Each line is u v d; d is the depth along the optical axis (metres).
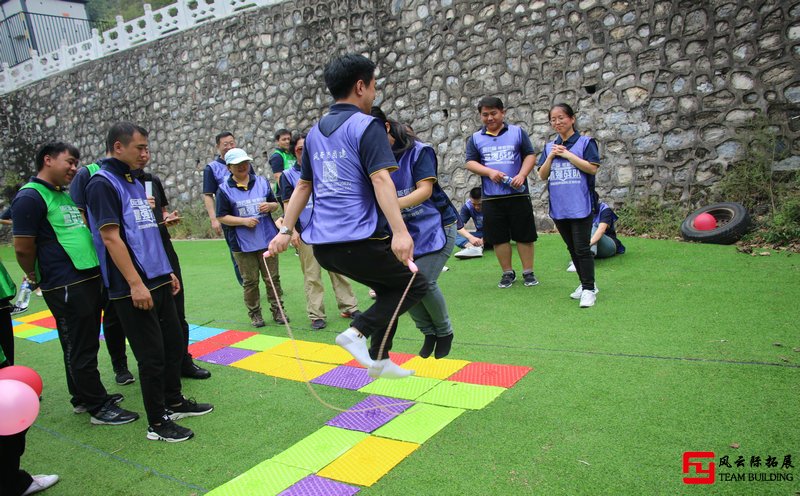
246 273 5.10
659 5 7.23
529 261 5.57
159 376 3.10
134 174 3.17
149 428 3.14
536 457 2.52
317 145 2.57
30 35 16.91
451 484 2.39
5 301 3.31
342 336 2.55
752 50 6.69
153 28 12.97
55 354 5.09
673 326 3.97
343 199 2.48
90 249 3.43
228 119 12.15
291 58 11.04
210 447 2.99
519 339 4.10
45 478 2.74
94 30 14.06
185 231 12.79
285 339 4.79
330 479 2.53
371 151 2.40
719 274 5.13
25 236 3.27
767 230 6.17
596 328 4.13
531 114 8.39
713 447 2.45
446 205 3.40
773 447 2.40
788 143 6.57
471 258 7.30
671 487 2.21
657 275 5.37
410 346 4.28
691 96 7.15
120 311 3.01
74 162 3.47
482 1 8.61
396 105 9.75
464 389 3.33
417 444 2.75
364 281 2.62
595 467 2.40
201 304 6.45
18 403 2.34
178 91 12.79
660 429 2.64
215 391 3.79
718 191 7.06
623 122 7.68
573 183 4.65
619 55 7.60
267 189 5.09
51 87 15.08
